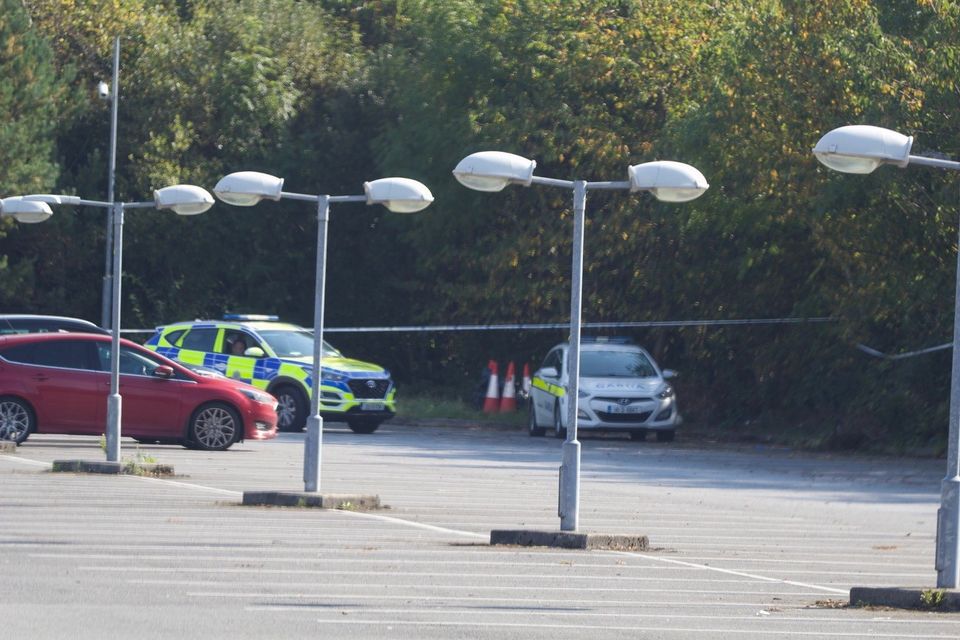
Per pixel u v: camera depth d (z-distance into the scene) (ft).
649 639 87.61
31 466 192.54
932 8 267.18
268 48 446.60
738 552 132.77
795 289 330.75
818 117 281.95
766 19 291.58
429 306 406.62
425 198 153.89
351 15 508.12
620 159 350.64
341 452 245.24
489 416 364.58
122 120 442.91
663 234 347.77
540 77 368.48
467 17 384.27
